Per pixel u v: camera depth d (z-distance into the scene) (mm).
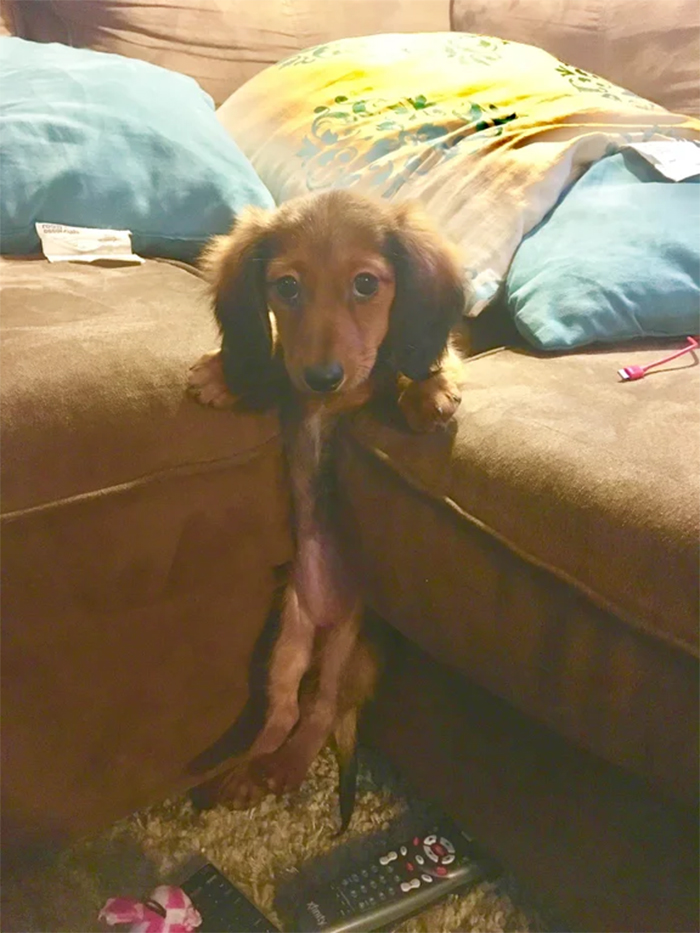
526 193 1102
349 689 1062
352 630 1033
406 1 1735
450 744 1000
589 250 1047
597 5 1690
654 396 870
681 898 791
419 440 853
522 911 991
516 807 935
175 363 835
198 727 993
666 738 702
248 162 1274
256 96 1404
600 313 992
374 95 1296
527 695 815
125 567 828
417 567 861
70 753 890
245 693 1016
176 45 1562
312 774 1145
